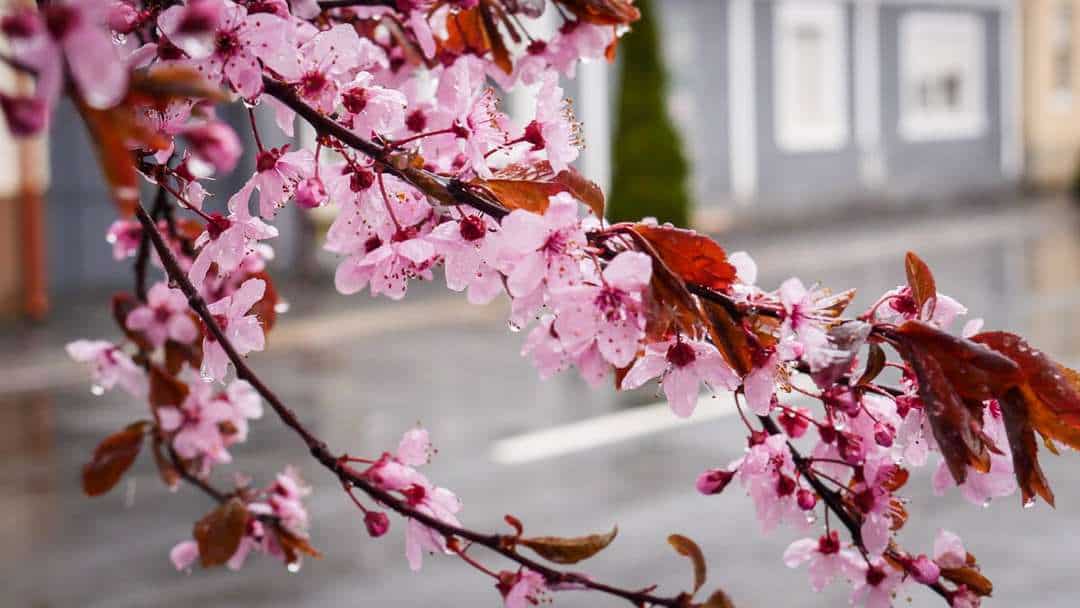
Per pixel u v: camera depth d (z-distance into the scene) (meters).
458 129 1.42
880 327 1.22
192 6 0.97
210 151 0.93
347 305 14.39
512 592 1.43
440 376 10.96
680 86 21.09
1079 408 1.17
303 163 1.37
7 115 0.82
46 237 14.70
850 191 23.75
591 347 1.40
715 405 9.69
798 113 22.92
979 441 1.16
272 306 1.93
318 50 1.33
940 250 19.55
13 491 7.48
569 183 1.26
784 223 22.50
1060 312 14.01
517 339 12.66
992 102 26.50
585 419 9.39
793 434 1.49
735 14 21.70
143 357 2.01
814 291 1.29
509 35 1.57
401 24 1.51
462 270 1.35
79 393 10.20
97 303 14.45
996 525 6.67
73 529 6.77
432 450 1.57
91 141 0.85
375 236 1.43
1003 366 1.17
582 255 1.22
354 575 6.05
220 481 7.57
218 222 1.38
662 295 1.19
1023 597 5.74
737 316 1.23
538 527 6.83
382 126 1.35
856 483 1.45
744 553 6.39
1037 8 27.00
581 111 18.94
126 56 1.23
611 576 6.05
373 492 1.44
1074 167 27.94
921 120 25.08
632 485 7.65
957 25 25.56
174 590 5.87
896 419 1.41
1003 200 26.66
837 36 23.38
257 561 6.26
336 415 9.47
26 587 5.91
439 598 5.76
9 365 11.30
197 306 1.39
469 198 1.26
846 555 1.52
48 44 0.82
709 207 21.53
